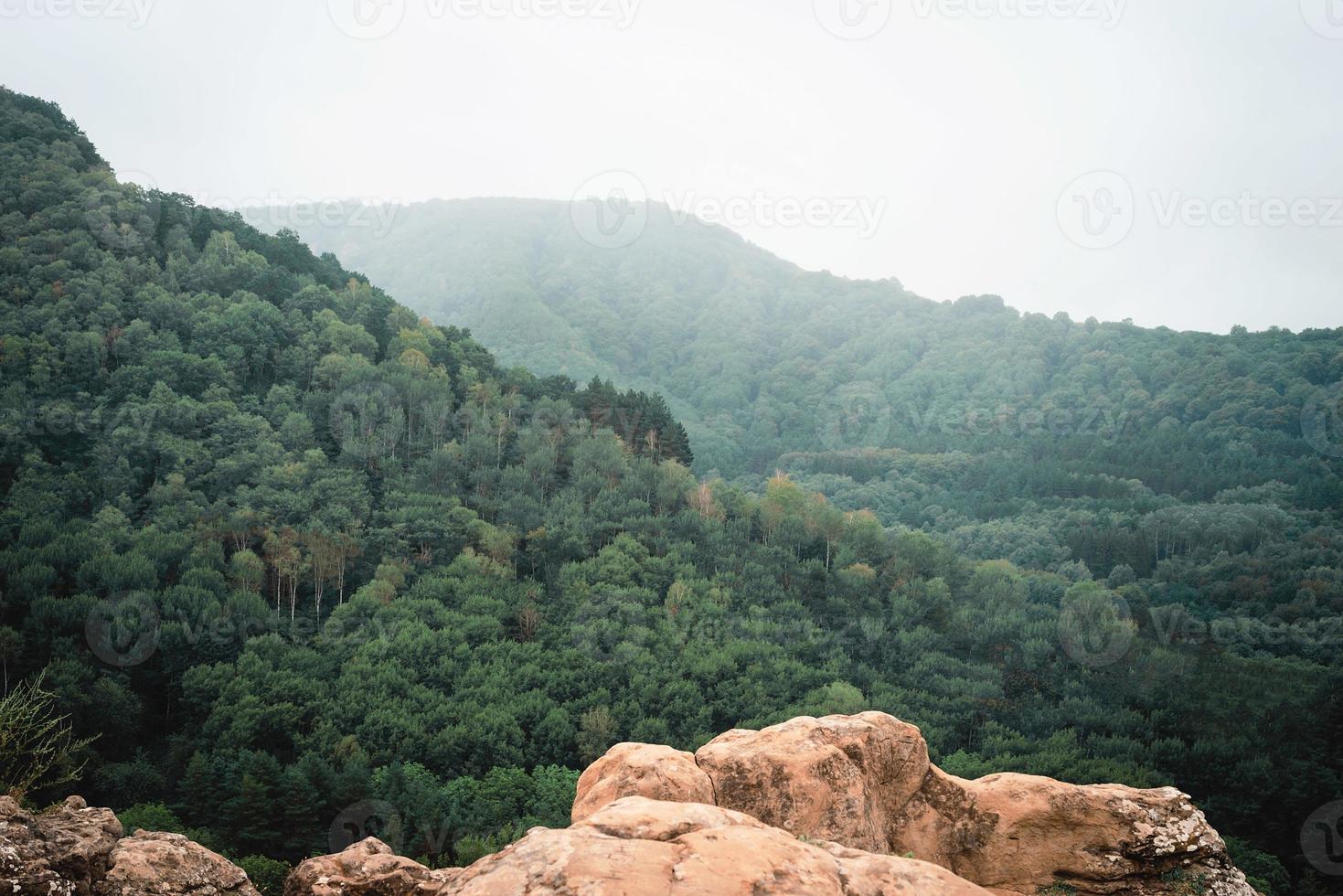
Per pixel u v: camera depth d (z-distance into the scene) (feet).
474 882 22.02
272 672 270.26
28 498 319.68
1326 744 289.12
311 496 378.32
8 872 30.22
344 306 536.01
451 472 431.84
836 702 300.81
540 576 388.98
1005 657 380.99
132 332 419.13
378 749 247.50
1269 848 251.80
